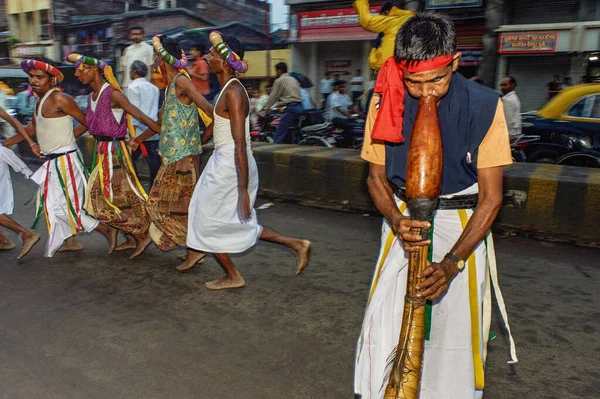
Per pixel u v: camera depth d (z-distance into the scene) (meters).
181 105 3.69
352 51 15.94
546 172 4.92
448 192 1.76
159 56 3.68
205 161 6.90
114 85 4.07
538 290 3.64
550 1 12.92
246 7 23.67
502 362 2.77
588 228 4.50
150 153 6.11
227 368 2.75
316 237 4.91
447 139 1.66
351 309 3.39
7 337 3.11
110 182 4.07
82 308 3.48
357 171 5.68
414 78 1.52
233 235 3.52
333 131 8.54
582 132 6.62
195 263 4.11
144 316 3.35
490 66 11.23
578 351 2.87
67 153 4.15
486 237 1.91
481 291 1.80
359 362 1.87
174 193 3.78
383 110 1.64
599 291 3.62
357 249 4.55
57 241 4.26
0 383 2.65
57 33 21.69
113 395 2.53
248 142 3.45
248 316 3.32
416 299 1.57
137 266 4.21
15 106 11.28
